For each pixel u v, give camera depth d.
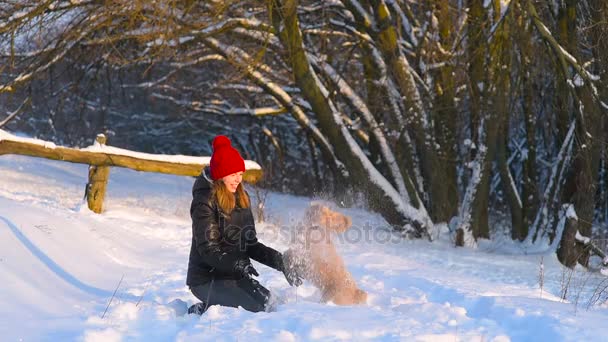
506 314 5.08
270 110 17.61
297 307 4.92
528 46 12.79
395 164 14.12
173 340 4.23
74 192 12.77
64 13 13.22
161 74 23.55
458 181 14.77
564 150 13.23
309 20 15.84
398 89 14.27
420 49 13.83
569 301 6.79
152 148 26.73
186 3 12.62
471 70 13.77
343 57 16.25
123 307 5.06
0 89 14.28
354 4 13.62
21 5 12.73
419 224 13.48
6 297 5.01
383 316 4.71
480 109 13.68
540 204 14.63
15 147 9.56
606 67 11.98
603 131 12.36
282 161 21.86
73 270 6.38
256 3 13.41
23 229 6.88
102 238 8.00
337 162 15.25
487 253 12.33
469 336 4.40
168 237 9.52
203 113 24.67
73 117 24.80
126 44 15.33
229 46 13.54
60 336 4.32
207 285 4.96
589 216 12.18
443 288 6.30
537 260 11.52
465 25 14.16
